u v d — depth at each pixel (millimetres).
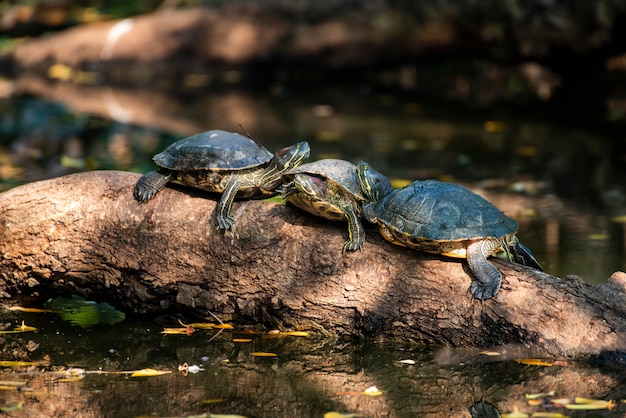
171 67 23625
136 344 7105
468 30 20578
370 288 7051
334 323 7223
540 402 5848
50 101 19719
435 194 6980
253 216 7387
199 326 7578
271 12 23469
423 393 6062
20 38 25672
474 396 5992
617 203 11836
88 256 7699
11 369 6477
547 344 6574
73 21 26547
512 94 21422
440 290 6879
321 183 6988
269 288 7293
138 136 15820
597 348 6484
